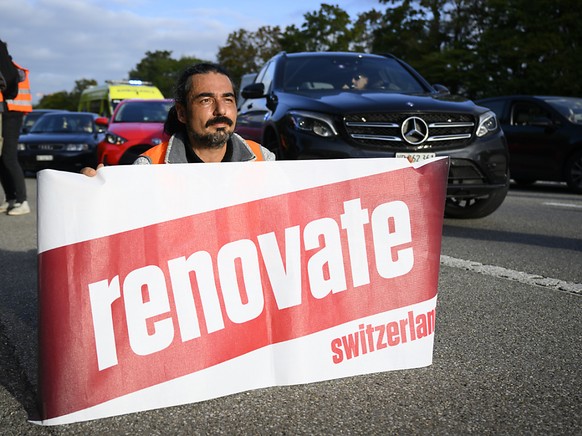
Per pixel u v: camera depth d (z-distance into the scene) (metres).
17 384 2.51
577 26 27.52
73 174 2.19
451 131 5.91
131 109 11.34
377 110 5.70
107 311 2.19
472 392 2.35
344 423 2.12
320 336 2.45
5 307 3.60
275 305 2.40
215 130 2.70
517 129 11.27
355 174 2.51
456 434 2.04
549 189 11.62
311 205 2.46
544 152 10.86
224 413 2.20
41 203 2.16
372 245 2.52
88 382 2.16
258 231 2.39
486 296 3.66
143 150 10.20
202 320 2.29
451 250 5.07
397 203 2.56
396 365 2.55
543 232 6.02
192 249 2.30
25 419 2.20
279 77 6.99
